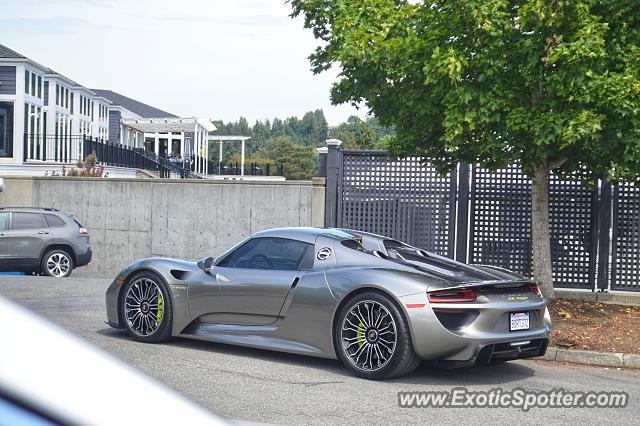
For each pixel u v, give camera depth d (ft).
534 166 33.22
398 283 19.98
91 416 1.76
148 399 1.92
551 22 28.50
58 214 51.98
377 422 16.15
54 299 36.22
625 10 29.81
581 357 25.70
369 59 31.99
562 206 40.55
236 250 23.94
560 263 40.65
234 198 56.54
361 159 44.55
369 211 44.47
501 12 29.58
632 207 39.75
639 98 28.09
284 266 22.63
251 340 22.74
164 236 59.06
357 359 20.61
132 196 60.13
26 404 1.67
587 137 28.89
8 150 88.69
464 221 42.78
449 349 19.66
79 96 118.42
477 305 19.98
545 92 32.55
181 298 24.02
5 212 50.62
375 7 33.55
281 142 350.02
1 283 42.52
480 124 31.37
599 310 34.24
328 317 21.08
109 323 25.46
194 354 23.04
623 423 17.31
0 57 87.66
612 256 39.88
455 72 29.25
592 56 27.86
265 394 18.25
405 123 34.45
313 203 47.03
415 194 43.75
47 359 1.72
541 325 21.80
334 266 21.84
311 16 36.99
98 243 61.31
